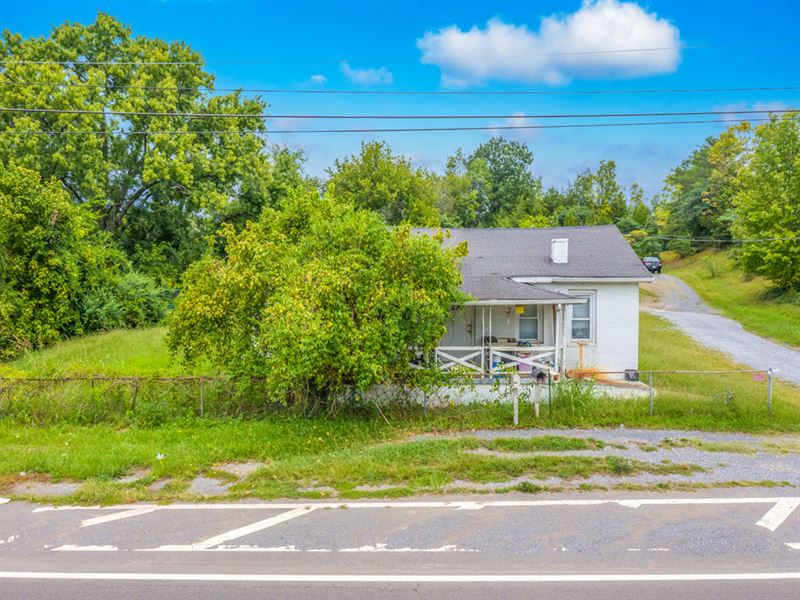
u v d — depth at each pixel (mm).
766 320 30234
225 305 11961
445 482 7852
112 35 30938
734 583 4883
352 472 8289
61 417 11852
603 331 16641
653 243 61125
